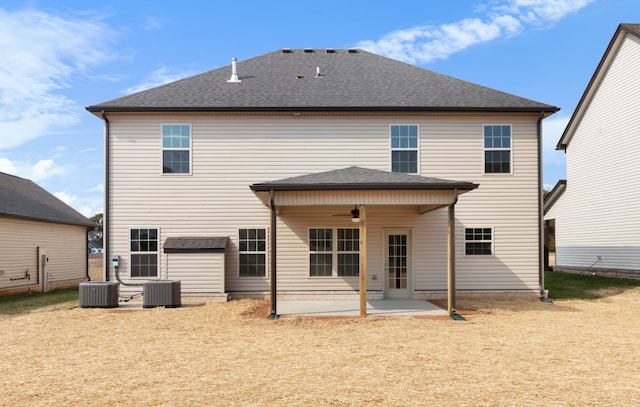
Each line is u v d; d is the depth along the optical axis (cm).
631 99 1975
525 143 1550
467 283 1523
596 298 1603
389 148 1532
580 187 2364
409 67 1872
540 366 737
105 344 908
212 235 1506
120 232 1491
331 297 1497
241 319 1157
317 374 695
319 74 1770
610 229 2117
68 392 621
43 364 763
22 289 1934
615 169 2086
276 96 1574
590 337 952
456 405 567
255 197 1514
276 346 881
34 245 2036
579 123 2372
